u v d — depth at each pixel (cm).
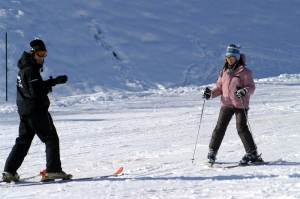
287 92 4397
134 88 6000
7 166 1359
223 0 9462
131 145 2130
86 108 3734
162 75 6500
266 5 9938
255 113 3011
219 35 8156
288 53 8200
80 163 1728
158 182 1195
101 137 2414
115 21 7506
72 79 5869
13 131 2744
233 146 1864
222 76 1505
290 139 1938
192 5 8831
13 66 5769
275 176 1192
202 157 1669
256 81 5431
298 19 9819
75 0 7625
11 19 6669
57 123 2991
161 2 8562
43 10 7119
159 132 2491
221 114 1480
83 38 6838
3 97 5184
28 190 1194
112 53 6731
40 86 1273
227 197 948
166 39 7475
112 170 1523
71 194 1086
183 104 3847
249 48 8000
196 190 1055
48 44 6431
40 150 2084
